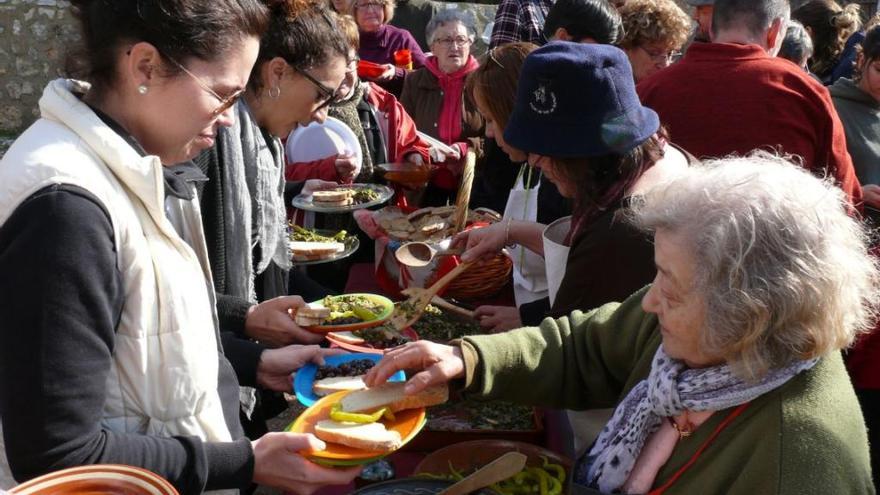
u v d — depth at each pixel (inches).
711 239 47.1
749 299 45.8
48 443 47.6
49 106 53.9
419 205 171.5
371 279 127.4
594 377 68.0
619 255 70.7
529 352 67.7
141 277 52.8
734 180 48.6
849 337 48.0
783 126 111.1
